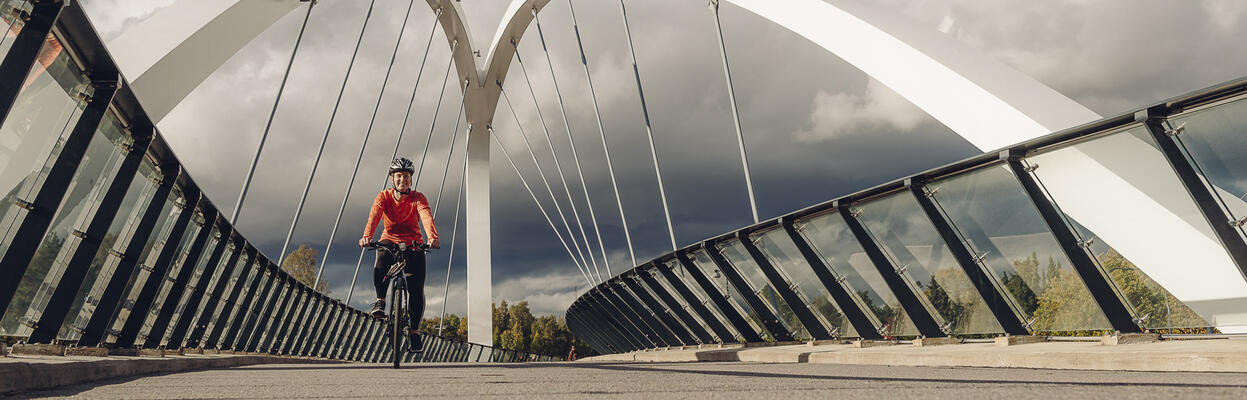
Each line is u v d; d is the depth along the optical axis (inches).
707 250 542.6
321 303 836.6
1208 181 243.9
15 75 168.2
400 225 279.0
